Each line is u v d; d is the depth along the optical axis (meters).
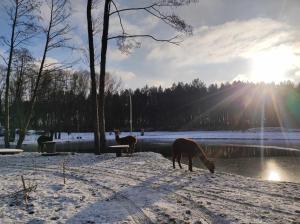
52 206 7.79
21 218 6.92
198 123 108.44
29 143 44.59
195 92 110.94
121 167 13.98
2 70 40.84
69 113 72.06
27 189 8.86
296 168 18.02
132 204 7.93
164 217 6.88
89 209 7.50
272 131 78.88
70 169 13.62
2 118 53.81
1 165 15.41
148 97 112.44
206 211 7.30
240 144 40.62
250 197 8.51
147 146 37.31
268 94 107.25
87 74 75.25
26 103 39.38
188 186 10.01
